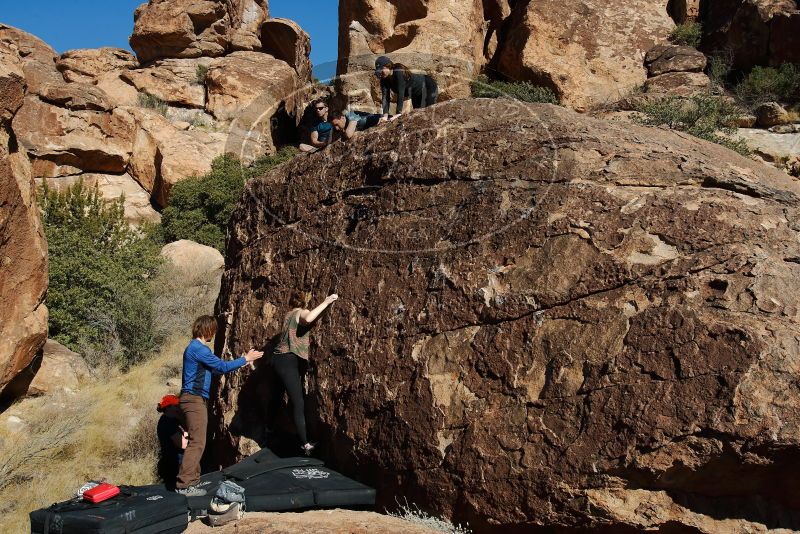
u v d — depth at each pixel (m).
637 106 18.19
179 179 22.97
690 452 3.67
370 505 4.91
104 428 8.80
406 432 4.76
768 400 3.53
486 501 4.29
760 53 19.42
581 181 4.83
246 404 6.26
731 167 5.07
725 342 3.75
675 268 4.16
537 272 4.61
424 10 19.66
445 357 4.76
